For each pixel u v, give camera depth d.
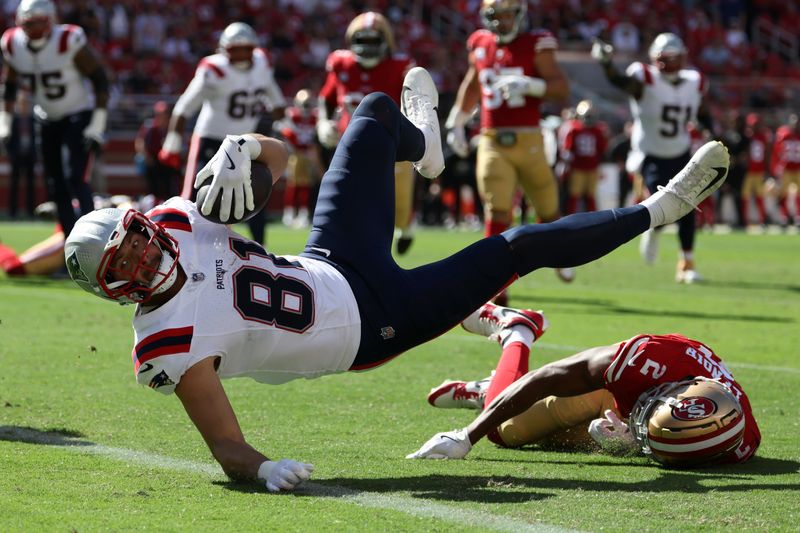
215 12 106.12
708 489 13.41
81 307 32.62
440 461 15.14
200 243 13.41
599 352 14.30
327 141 38.72
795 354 25.77
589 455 15.68
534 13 118.75
